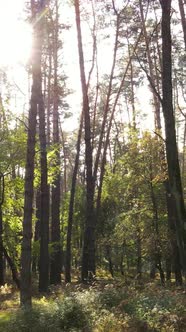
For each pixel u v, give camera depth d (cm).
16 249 2273
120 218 2592
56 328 962
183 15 2222
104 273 3512
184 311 1018
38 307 1073
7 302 1603
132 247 2945
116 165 3381
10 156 2134
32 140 1316
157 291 1309
